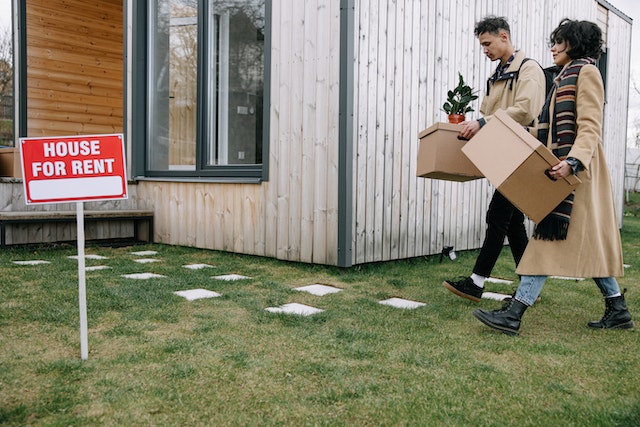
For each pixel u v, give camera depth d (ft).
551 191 7.66
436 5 16.10
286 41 14.43
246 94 16.06
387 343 7.57
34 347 7.13
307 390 5.92
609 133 27.37
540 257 8.02
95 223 17.61
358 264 14.14
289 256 14.51
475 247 18.70
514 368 6.70
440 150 9.39
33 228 16.29
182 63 17.93
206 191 16.72
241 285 11.39
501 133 7.90
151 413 5.32
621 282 12.55
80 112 25.08
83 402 5.51
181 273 12.56
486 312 8.21
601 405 5.60
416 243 15.80
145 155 19.01
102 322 8.31
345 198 13.20
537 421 5.26
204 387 5.94
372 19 13.78
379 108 14.15
